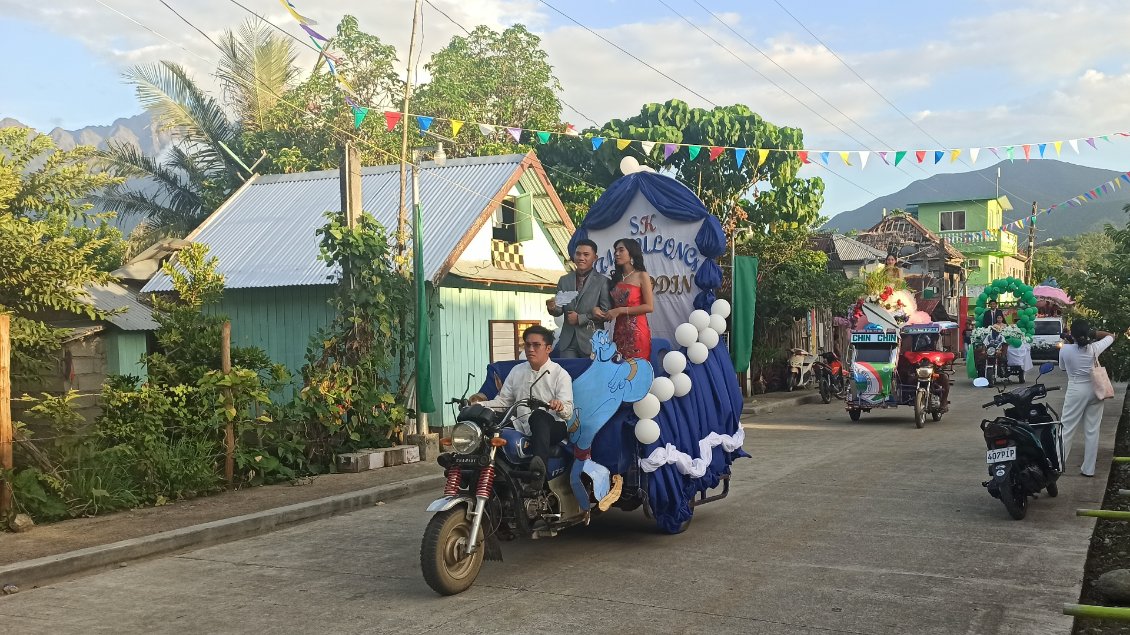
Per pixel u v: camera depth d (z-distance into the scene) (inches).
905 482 397.4
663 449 288.7
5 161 375.9
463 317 646.5
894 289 954.7
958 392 952.3
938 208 2193.7
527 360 272.7
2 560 269.3
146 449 379.6
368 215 499.8
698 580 243.4
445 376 621.3
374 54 1137.4
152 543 294.4
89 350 421.1
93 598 242.5
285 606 228.7
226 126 1034.1
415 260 524.7
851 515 327.3
